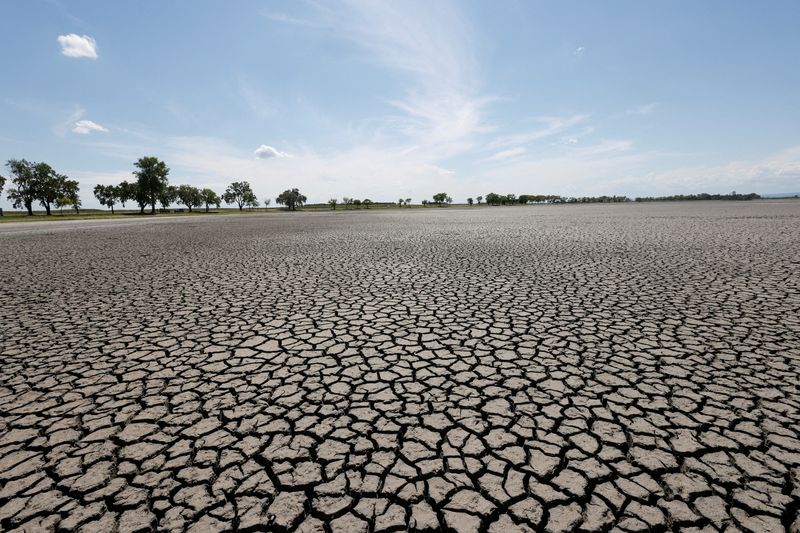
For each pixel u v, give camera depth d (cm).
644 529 215
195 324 573
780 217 2745
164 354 464
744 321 547
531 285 796
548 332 520
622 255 1159
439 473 260
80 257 1290
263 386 384
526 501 236
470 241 1666
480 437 299
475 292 747
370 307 655
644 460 270
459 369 414
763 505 230
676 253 1166
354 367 424
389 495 242
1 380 401
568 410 333
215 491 247
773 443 285
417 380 392
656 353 445
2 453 287
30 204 7712
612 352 450
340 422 321
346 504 235
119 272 998
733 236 1591
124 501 240
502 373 404
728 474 255
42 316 616
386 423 319
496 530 215
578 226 2389
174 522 224
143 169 7656
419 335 518
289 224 3259
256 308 657
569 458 273
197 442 297
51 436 307
